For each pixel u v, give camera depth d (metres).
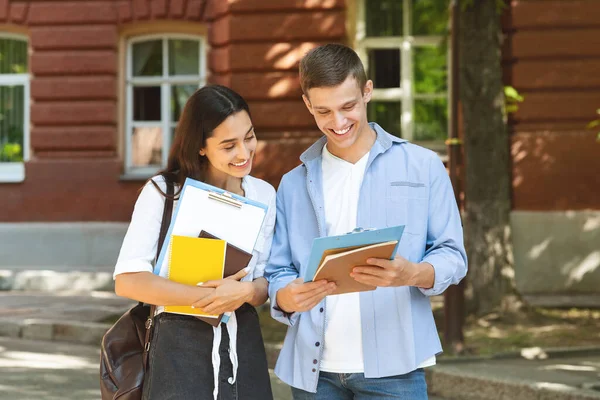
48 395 7.91
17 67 16.58
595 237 13.65
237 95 3.40
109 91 15.74
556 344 9.72
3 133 16.64
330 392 3.57
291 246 3.64
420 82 14.95
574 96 13.65
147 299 3.30
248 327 3.44
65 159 15.82
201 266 3.32
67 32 15.78
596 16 13.59
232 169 3.42
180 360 3.30
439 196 3.58
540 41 13.67
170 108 16.06
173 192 3.42
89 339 11.16
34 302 13.71
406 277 3.28
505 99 11.98
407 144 3.65
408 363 3.48
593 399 6.96
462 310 9.17
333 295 3.49
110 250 15.58
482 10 11.21
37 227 15.72
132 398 3.33
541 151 13.71
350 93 3.41
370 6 14.93
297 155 14.09
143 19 15.54
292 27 14.17
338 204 3.62
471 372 8.02
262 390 3.41
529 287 13.74
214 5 14.88
